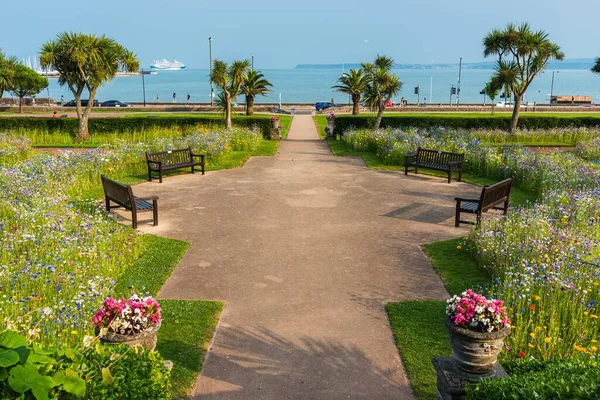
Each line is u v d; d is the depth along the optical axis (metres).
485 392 3.88
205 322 7.03
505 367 5.05
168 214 12.76
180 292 8.10
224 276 8.77
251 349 6.38
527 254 8.43
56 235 9.21
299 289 8.23
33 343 3.21
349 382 5.69
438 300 7.75
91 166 16.38
